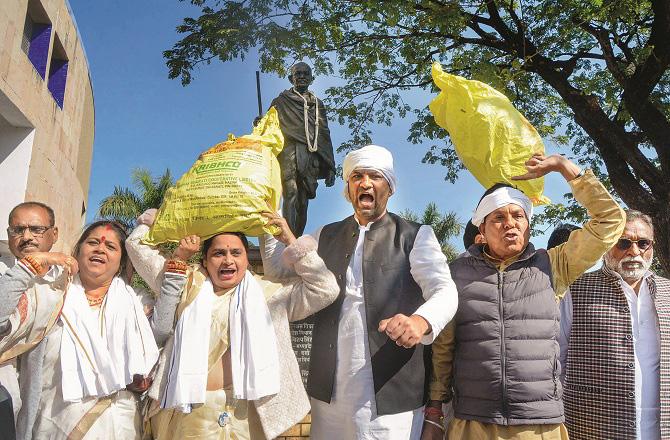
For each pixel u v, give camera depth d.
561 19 10.84
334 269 2.96
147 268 2.83
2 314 2.38
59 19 12.84
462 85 3.03
